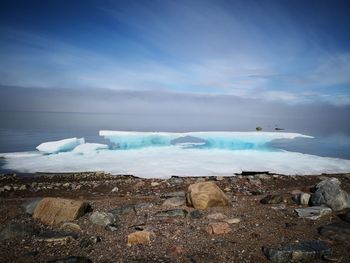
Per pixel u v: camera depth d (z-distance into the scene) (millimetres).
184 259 5203
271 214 7629
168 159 20172
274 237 6035
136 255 5402
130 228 6852
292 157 20891
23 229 6551
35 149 24500
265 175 15562
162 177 15781
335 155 22859
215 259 5156
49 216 7406
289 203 8711
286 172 16703
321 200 8062
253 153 22516
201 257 5234
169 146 26156
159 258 5254
